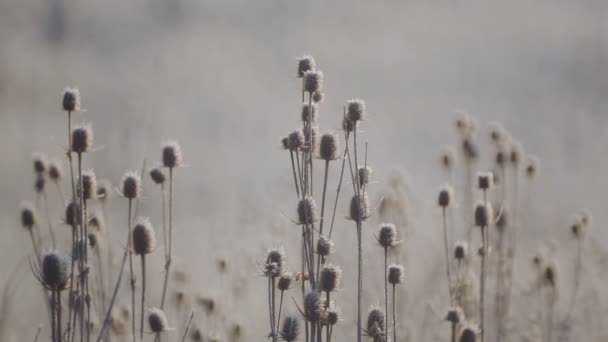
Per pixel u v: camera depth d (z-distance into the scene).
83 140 7.95
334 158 7.79
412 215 13.33
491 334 11.37
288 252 12.44
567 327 11.91
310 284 7.47
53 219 13.24
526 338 11.66
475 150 13.19
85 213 7.94
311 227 7.52
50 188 15.37
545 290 13.12
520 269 13.66
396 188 12.66
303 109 7.92
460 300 10.35
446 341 11.12
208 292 11.59
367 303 11.27
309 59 8.21
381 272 12.01
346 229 12.51
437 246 13.66
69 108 8.01
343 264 11.84
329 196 13.29
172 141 9.11
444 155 13.53
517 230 13.34
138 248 8.04
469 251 10.84
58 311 7.17
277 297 13.21
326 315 7.40
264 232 14.03
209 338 10.21
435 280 12.62
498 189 12.41
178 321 11.13
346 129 7.64
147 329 10.08
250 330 11.53
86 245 7.80
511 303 12.88
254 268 12.55
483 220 9.89
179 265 12.86
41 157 10.54
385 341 7.79
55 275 7.12
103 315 9.48
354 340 11.41
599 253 14.09
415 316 11.95
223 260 12.43
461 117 13.55
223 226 14.91
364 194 7.80
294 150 7.71
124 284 12.08
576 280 12.48
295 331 7.55
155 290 12.71
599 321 12.48
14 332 11.87
